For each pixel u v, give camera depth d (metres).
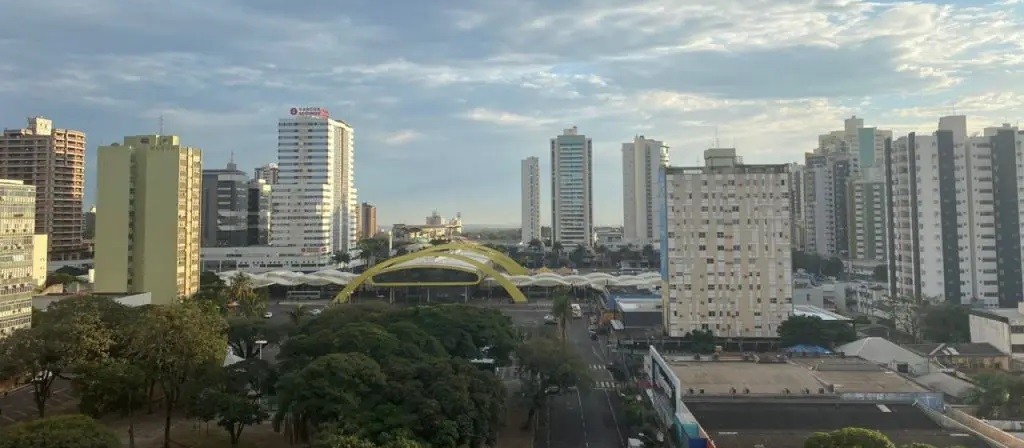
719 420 88.12
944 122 176.75
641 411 102.38
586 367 108.56
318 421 82.50
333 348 102.62
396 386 84.50
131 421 90.81
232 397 91.94
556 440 98.38
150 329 93.06
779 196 159.12
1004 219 170.12
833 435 68.00
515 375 135.00
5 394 116.06
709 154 164.62
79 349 97.94
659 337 161.00
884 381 103.31
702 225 159.88
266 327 131.75
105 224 179.00
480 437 83.75
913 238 177.38
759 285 158.38
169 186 181.00
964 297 171.25
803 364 117.19
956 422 84.38
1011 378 93.94
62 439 66.75
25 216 128.25
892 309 172.12
